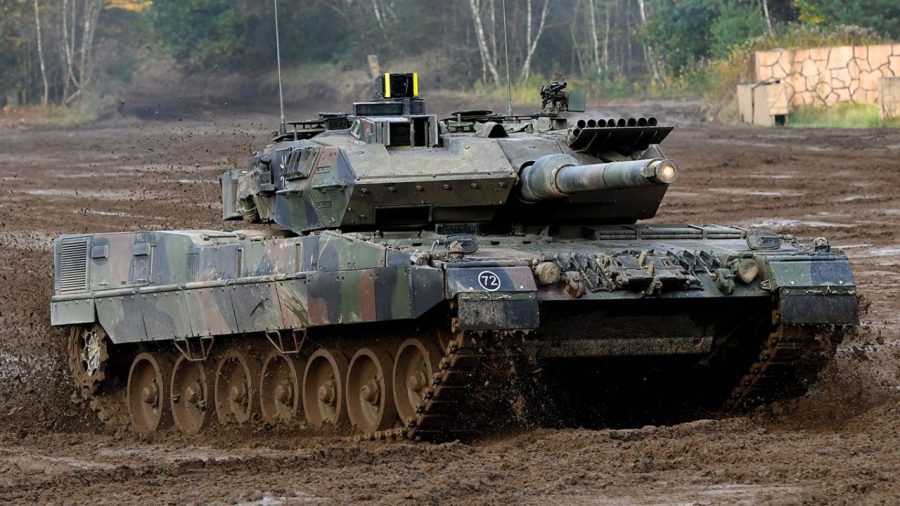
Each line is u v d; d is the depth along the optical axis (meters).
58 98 192.75
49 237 90.56
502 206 47.09
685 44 184.12
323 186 46.44
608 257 42.22
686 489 32.91
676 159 122.19
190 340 52.12
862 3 164.75
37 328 68.25
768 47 160.25
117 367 57.12
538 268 40.69
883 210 94.75
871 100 147.50
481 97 156.88
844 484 32.28
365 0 161.12
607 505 31.56
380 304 41.53
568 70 179.12
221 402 52.75
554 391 46.22
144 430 55.19
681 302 43.34
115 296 54.66
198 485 35.47
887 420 41.59
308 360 48.78
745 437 39.19
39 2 194.50
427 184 45.69
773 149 125.62
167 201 103.12
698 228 48.38
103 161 130.50
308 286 44.50
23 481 37.25
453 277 39.66
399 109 49.53
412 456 38.50
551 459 37.25
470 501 32.09
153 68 168.12
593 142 47.66
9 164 131.12
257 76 156.62
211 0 154.75
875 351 54.88
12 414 56.91
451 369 40.38
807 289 42.72
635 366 46.47
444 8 163.75
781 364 44.25
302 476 36.22
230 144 133.25
